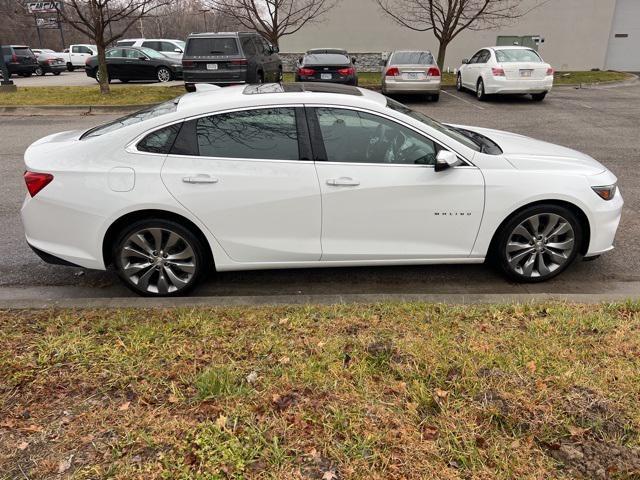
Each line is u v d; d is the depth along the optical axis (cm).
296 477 214
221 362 292
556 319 336
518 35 2569
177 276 407
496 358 290
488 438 234
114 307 371
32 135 1056
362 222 397
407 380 274
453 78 2070
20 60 2756
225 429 240
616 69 2681
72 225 386
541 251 421
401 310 356
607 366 282
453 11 1902
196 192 381
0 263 484
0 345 312
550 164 416
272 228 394
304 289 433
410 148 398
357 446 230
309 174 386
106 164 382
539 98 1498
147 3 1609
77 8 1441
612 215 418
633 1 2570
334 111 391
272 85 450
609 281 438
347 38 2614
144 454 228
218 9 2234
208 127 388
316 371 282
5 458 227
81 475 217
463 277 450
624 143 946
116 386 273
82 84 2155
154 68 2114
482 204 399
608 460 221
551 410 247
